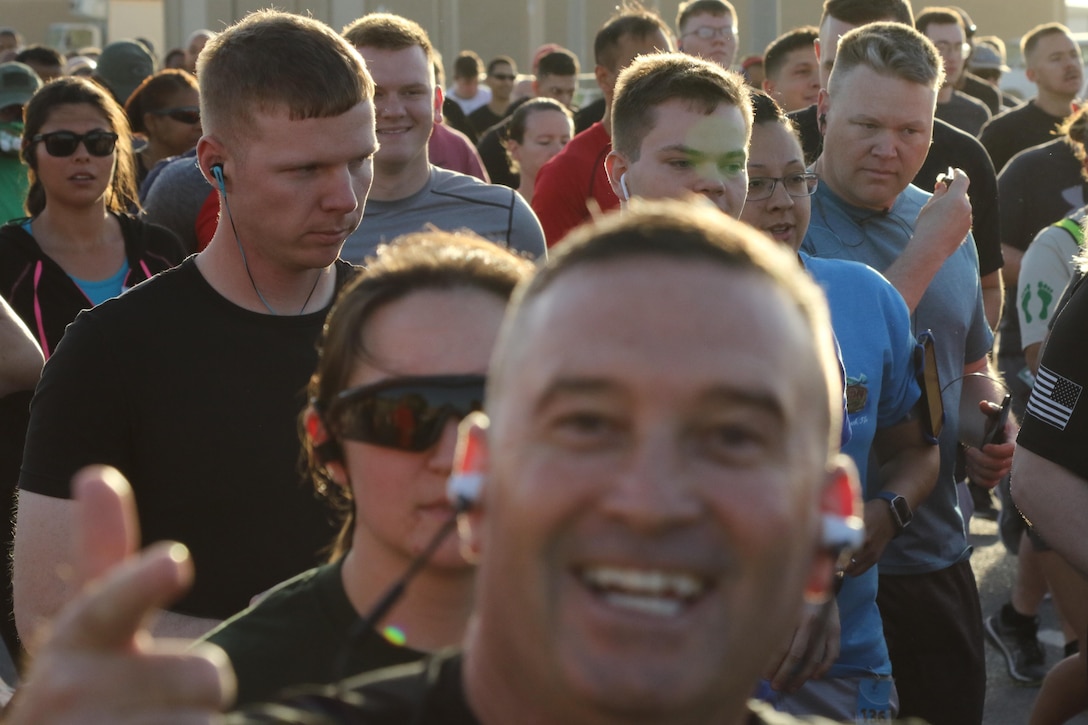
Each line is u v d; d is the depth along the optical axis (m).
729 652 0.91
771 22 11.47
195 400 2.49
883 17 5.36
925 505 3.81
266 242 2.58
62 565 2.43
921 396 3.42
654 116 3.14
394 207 4.29
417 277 1.76
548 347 0.92
